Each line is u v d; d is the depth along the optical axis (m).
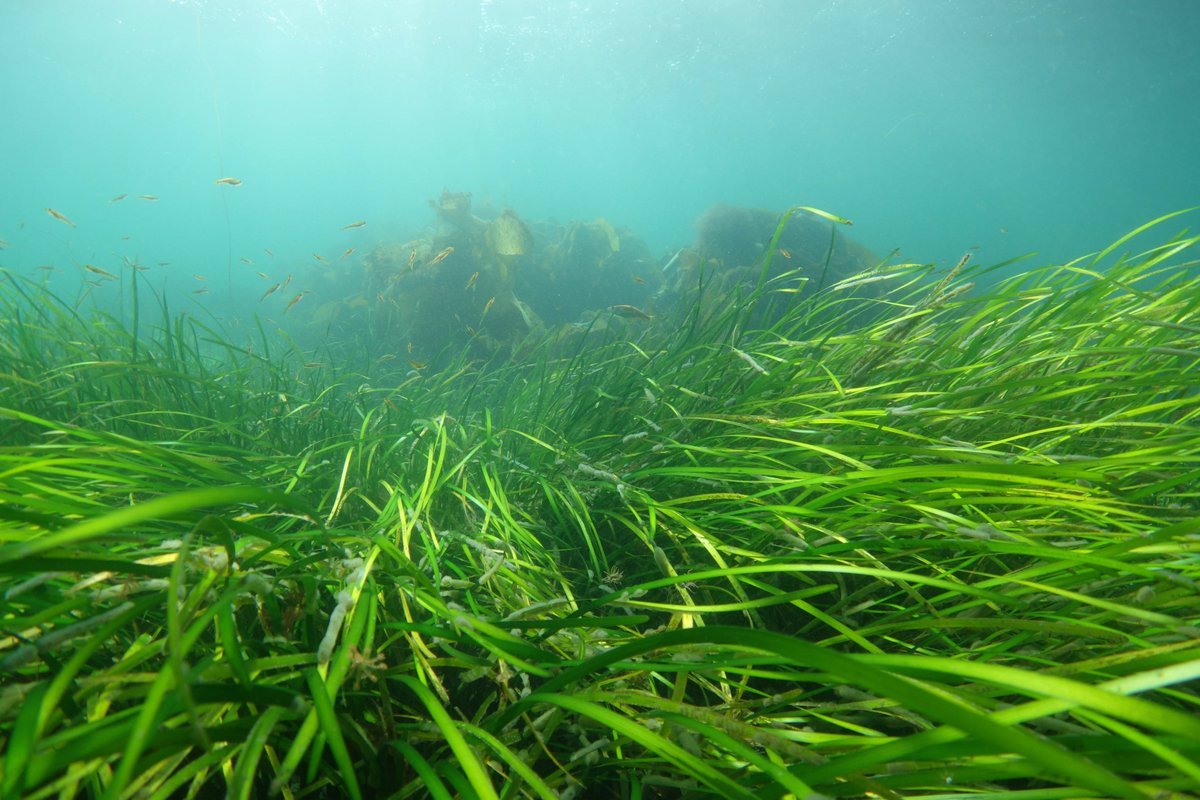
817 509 0.64
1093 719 0.25
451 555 0.66
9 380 0.78
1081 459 0.59
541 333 2.05
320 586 0.47
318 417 0.98
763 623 0.61
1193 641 0.34
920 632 0.52
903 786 0.29
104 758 0.27
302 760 0.39
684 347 1.06
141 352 1.12
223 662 0.34
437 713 0.34
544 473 0.81
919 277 1.00
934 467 0.47
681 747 0.37
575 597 0.64
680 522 0.64
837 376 0.90
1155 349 0.62
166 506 0.22
